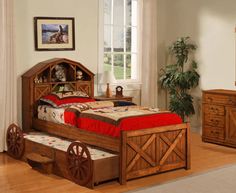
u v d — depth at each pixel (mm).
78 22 6484
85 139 4898
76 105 5348
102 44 6777
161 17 7504
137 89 7301
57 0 6242
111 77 6594
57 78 6191
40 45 6129
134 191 4086
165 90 7645
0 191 4082
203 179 4492
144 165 4496
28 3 5988
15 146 5398
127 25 7184
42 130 5715
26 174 4676
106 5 6871
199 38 6996
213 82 6820
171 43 7496
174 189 4152
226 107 6000
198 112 7086
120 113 4836
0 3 5566
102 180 4234
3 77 5641
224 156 5508
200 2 6949
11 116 5746
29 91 5848
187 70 7223
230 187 4223
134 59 7359
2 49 5613
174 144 4727
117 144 4402
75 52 6492
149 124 4609
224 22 6590
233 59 6484
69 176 4457
